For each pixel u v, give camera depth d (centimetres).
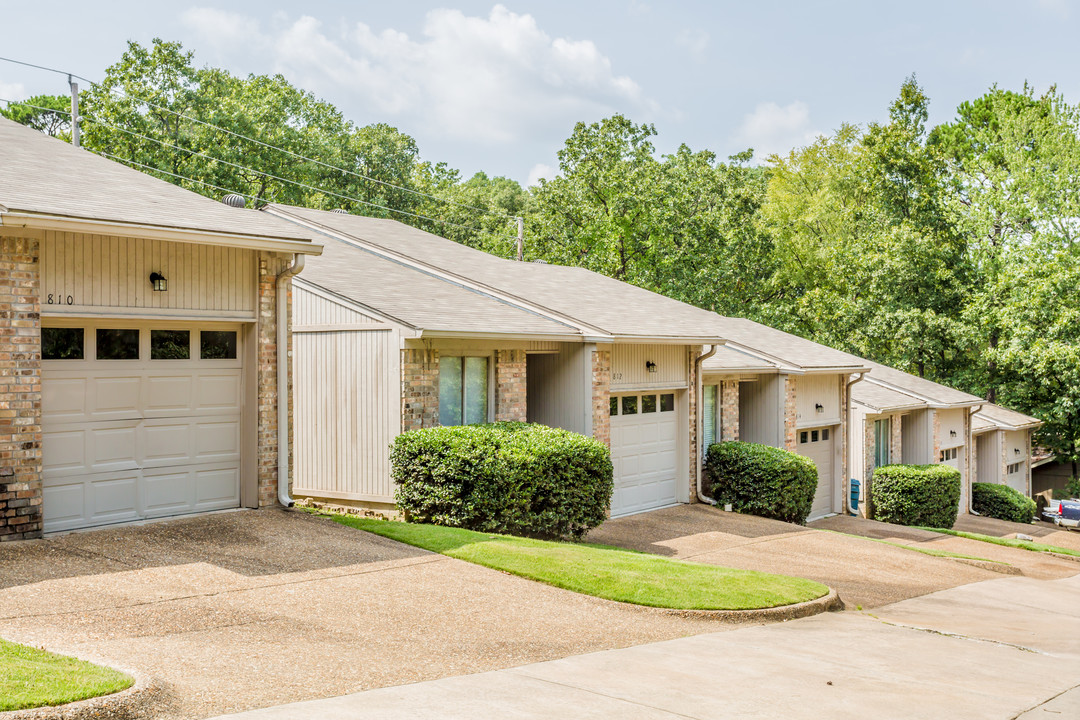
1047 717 747
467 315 1581
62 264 1080
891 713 720
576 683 730
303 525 1237
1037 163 3912
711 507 2030
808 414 2414
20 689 567
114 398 1165
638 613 999
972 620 1194
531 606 973
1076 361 3247
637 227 4066
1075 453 3641
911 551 1734
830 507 2547
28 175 1178
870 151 4172
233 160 3812
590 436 1723
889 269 3753
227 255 1259
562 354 1767
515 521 1351
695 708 688
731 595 1085
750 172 6059
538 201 4106
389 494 1454
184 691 627
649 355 1906
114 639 730
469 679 718
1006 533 2608
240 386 1305
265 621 824
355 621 853
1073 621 1245
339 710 616
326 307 1532
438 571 1074
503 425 1519
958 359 3853
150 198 1246
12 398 1024
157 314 1176
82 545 1038
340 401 1520
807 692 759
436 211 5231
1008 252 3762
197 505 1257
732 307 4131
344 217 2309
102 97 3628
